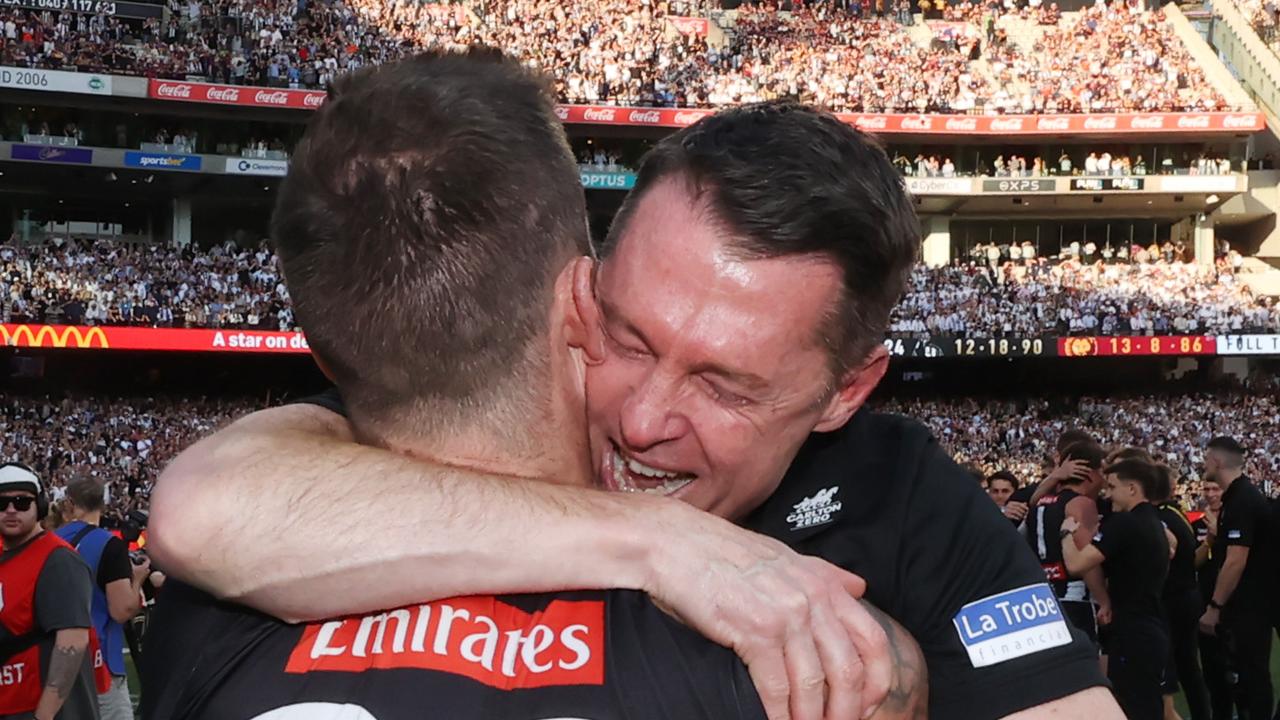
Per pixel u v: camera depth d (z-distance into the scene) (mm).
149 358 35781
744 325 1499
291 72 37344
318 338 1365
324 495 1286
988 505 1798
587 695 1184
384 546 1239
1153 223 44469
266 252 36344
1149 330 36906
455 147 1305
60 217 38969
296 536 1253
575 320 1439
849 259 1516
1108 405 36812
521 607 1265
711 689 1229
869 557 1742
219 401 34969
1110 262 41969
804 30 44750
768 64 42562
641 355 1594
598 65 40938
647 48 42125
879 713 1312
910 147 42875
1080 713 1604
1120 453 7758
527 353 1366
